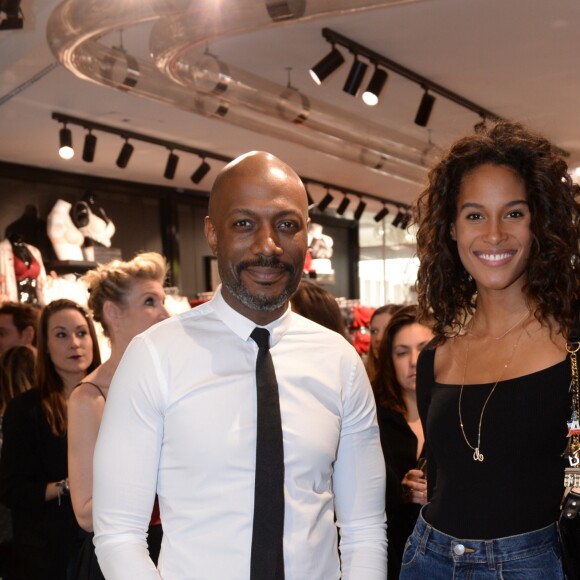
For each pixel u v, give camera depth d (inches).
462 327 83.5
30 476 113.4
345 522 77.6
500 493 71.0
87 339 122.0
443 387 78.5
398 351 110.3
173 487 69.3
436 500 76.0
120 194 339.0
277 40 189.0
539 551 69.3
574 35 189.0
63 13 148.4
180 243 365.1
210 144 282.4
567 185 76.1
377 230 526.9
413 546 76.8
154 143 269.7
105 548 68.3
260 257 69.4
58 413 116.6
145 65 181.6
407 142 261.1
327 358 75.1
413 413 112.0
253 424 69.9
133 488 68.9
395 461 104.7
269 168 71.3
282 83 223.6
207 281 377.7
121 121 247.8
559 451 70.3
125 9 142.6
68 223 293.4
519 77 221.3
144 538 69.7
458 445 74.4
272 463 68.3
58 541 110.6
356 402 76.9
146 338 72.2
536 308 74.6
